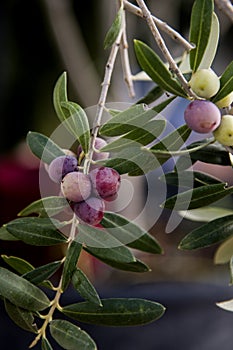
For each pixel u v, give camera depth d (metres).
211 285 1.23
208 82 0.67
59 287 0.70
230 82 0.68
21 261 0.73
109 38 0.69
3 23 2.02
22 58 2.05
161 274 1.60
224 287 1.22
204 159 0.77
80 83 1.69
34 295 0.70
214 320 1.20
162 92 0.77
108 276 1.50
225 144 0.68
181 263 1.67
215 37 0.72
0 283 0.69
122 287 1.24
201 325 1.20
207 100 0.68
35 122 2.09
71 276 0.69
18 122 2.08
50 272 0.71
